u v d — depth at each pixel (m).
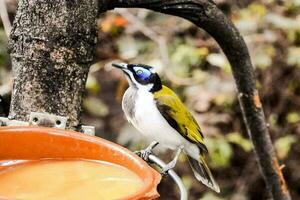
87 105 16.45
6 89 10.70
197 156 9.40
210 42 15.48
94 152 6.11
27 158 6.12
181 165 16.19
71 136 6.14
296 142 16.89
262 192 16.78
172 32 15.56
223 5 15.86
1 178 5.79
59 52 6.61
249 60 8.29
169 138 9.02
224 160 15.00
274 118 16.56
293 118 16.41
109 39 15.34
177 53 15.05
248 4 15.91
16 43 6.69
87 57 6.75
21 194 5.46
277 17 15.16
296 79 16.23
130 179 5.71
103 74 16.66
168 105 8.85
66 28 6.59
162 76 14.55
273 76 16.19
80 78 6.73
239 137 15.66
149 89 8.88
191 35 15.61
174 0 7.41
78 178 5.74
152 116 8.80
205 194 16.17
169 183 16.48
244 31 15.23
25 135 6.11
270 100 16.53
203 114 15.23
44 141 6.14
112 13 14.89
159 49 15.13
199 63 15.31
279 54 15.75
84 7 6.65
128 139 14.77
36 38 6.59
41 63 6.60
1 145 6.05
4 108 8.02
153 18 15.62
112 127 16.58
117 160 6.00
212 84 15.06
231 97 15.14
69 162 6.10
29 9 6.61
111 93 16.78
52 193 5.48
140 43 15.34
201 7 7.59
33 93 6.62
